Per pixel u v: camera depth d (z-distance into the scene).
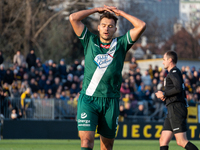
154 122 26.94
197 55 75.25
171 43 74.69
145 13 72.69
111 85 10.14
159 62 47.38
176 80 12.26
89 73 10.15
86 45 10.41
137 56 72.50
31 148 20.11
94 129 9.87
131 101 27.06
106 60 10.04
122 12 10.33
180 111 12.37
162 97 12.62
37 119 25.70
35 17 55.81
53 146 21.61
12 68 31.94
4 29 53.53
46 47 58.22
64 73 33.06
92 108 9.98
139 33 10.17
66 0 58.84
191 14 79.25
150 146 22.39
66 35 59.50
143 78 36.31
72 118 26.28
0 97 24.86
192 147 12.05
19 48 54.56
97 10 10.48
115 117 10.16
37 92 29.16
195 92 34.78
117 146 22.19
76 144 23.20
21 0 53.56
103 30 10.09
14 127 25.23
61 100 26.19
